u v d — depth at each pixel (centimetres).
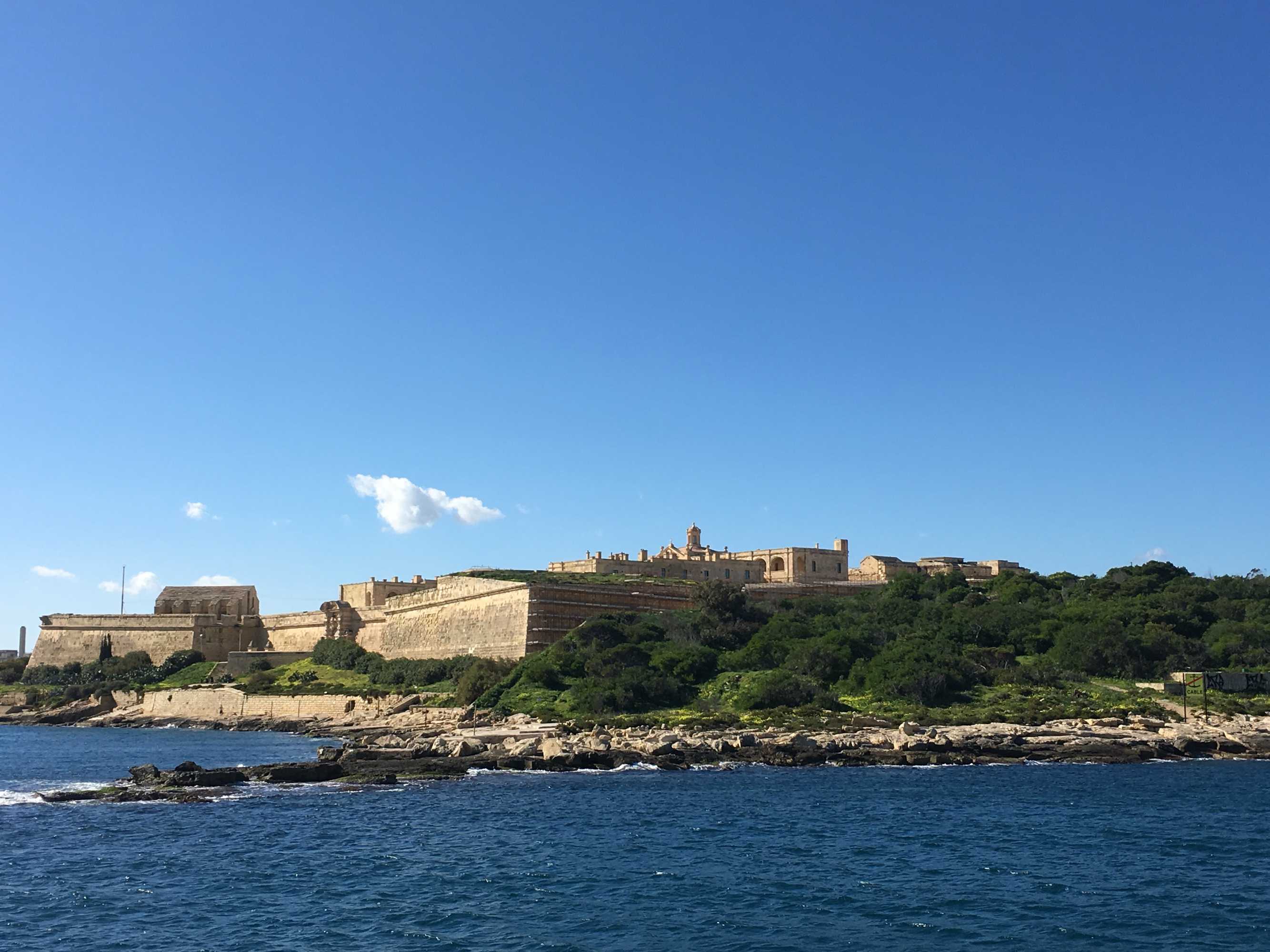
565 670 13550
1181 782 8762
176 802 7756
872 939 4266
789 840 6209
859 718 11325
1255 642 14550
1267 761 10319
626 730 10981
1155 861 5659
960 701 12325
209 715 17888
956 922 4500
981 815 7081
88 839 6309
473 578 17500
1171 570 19488
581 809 7350
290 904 4788
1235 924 4469
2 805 7594
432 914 4625
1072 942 4238
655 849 5959
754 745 10369
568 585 16525
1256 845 6069
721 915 4594
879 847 5997
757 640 13912
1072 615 15638
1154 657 13950
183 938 4297
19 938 4319
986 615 15412
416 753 10219
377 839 6259
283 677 19062
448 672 16250
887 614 16188
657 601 16938
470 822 6844
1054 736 10812
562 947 4169
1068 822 6825
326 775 8944
